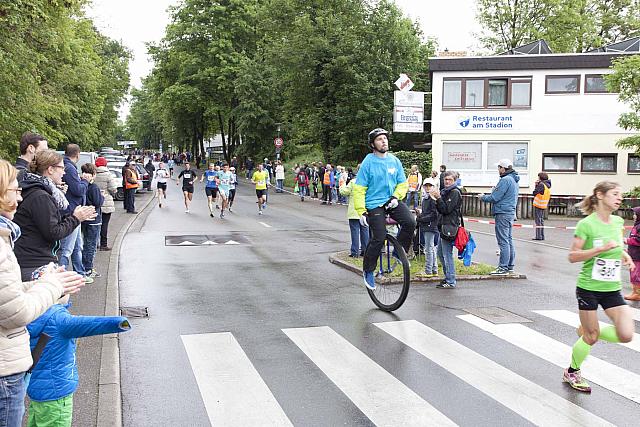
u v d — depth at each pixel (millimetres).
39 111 18172
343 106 37750
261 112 50594
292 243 15422
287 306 8492
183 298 8977
